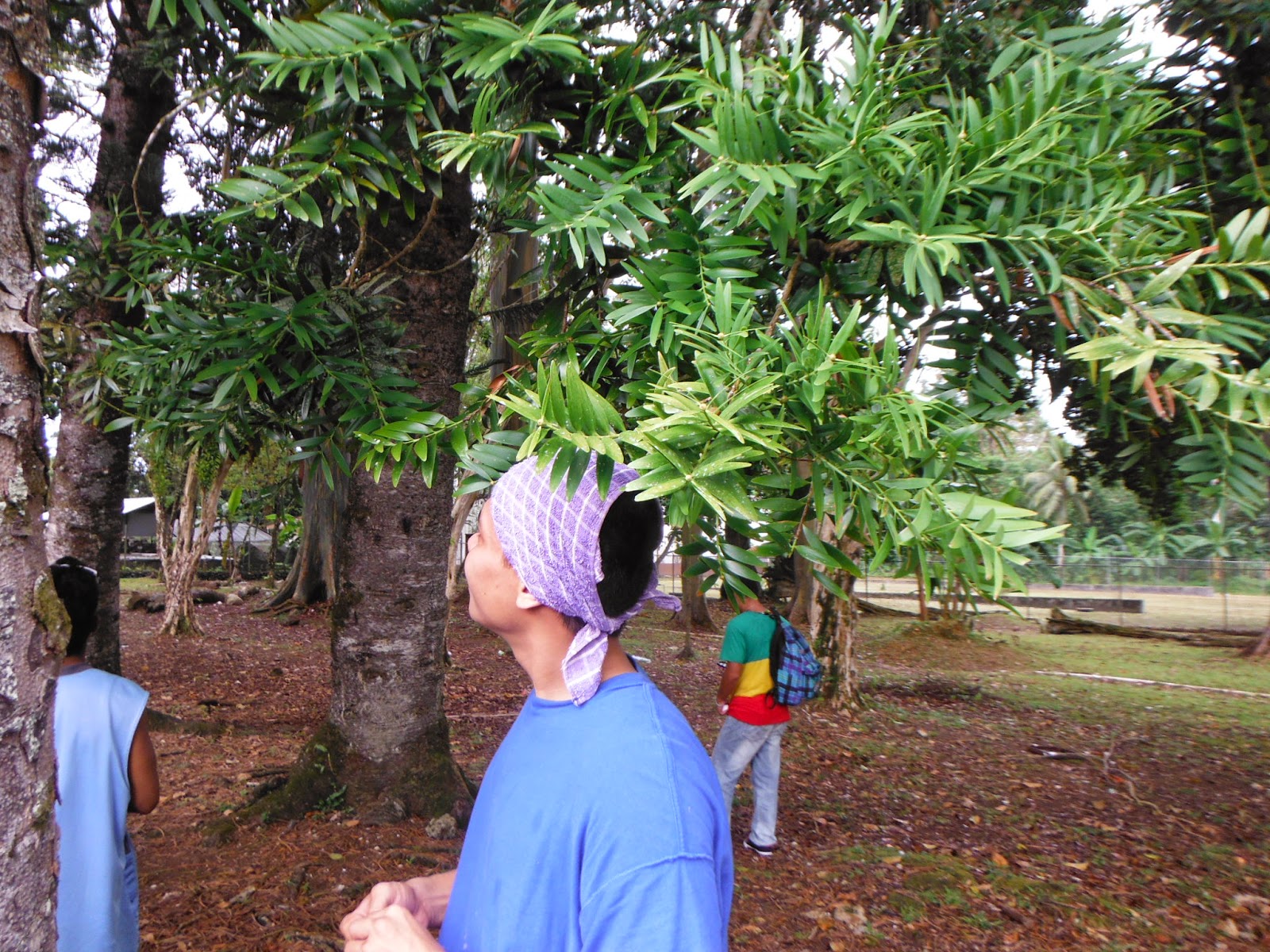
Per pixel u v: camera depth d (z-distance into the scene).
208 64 3.19
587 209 1.52
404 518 5.04
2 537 1.11
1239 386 0.97
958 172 1.28
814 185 1.29
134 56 3.86
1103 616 25.80
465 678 11.35
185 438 2.99
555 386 0.94
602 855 0.98
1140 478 1.86
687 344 1.22
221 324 2.54
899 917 4.48
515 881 1.04
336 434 2.41
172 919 3.82
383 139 2.08
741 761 5.05
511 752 1.18
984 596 1.02
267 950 3.61
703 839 1.00
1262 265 1.08
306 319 2.49
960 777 7.33
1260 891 5.02
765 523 1.07
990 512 0.98
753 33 2.42
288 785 5.01
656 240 1.46
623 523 1.13
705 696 10.72
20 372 1.14
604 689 1.13
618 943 0.94
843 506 1.04
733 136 1.26
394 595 5.05
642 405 1.13
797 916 4.45
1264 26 1.86
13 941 1.11
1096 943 4.27
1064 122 1.35
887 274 1.49
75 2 3.20
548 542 1.10
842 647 10.06
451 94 1.94
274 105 2.64
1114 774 7.54
